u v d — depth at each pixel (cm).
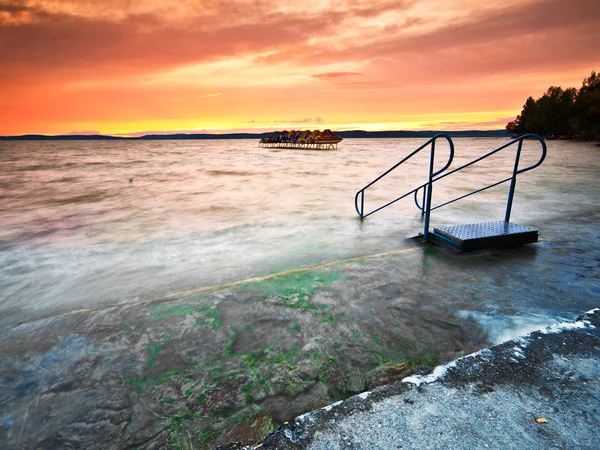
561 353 186
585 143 5225
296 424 149
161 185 1492
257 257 493
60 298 378
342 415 151
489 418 146
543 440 134
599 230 513
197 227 709
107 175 2052
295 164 2731
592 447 131
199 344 251
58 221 805
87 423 187
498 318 268
